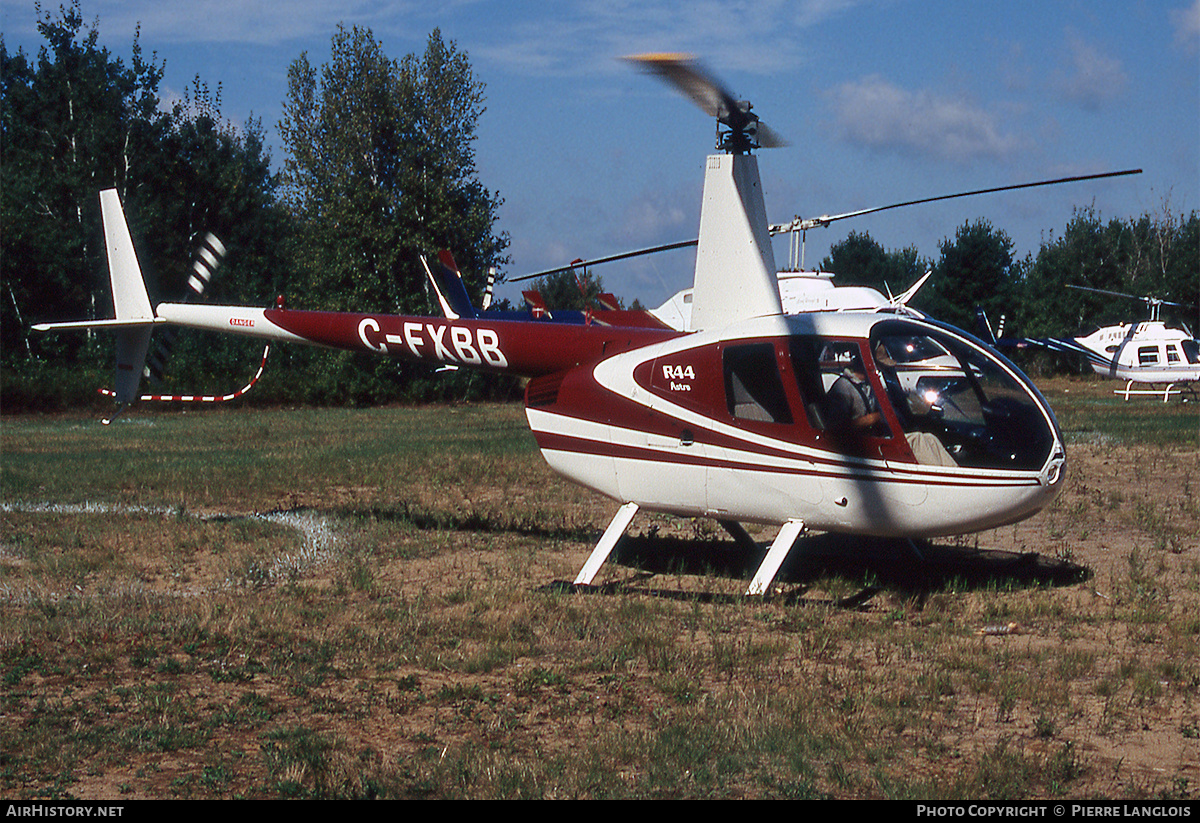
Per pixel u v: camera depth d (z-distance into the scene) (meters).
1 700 5.23
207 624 6.62
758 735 4.55
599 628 6.50
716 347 7.76
